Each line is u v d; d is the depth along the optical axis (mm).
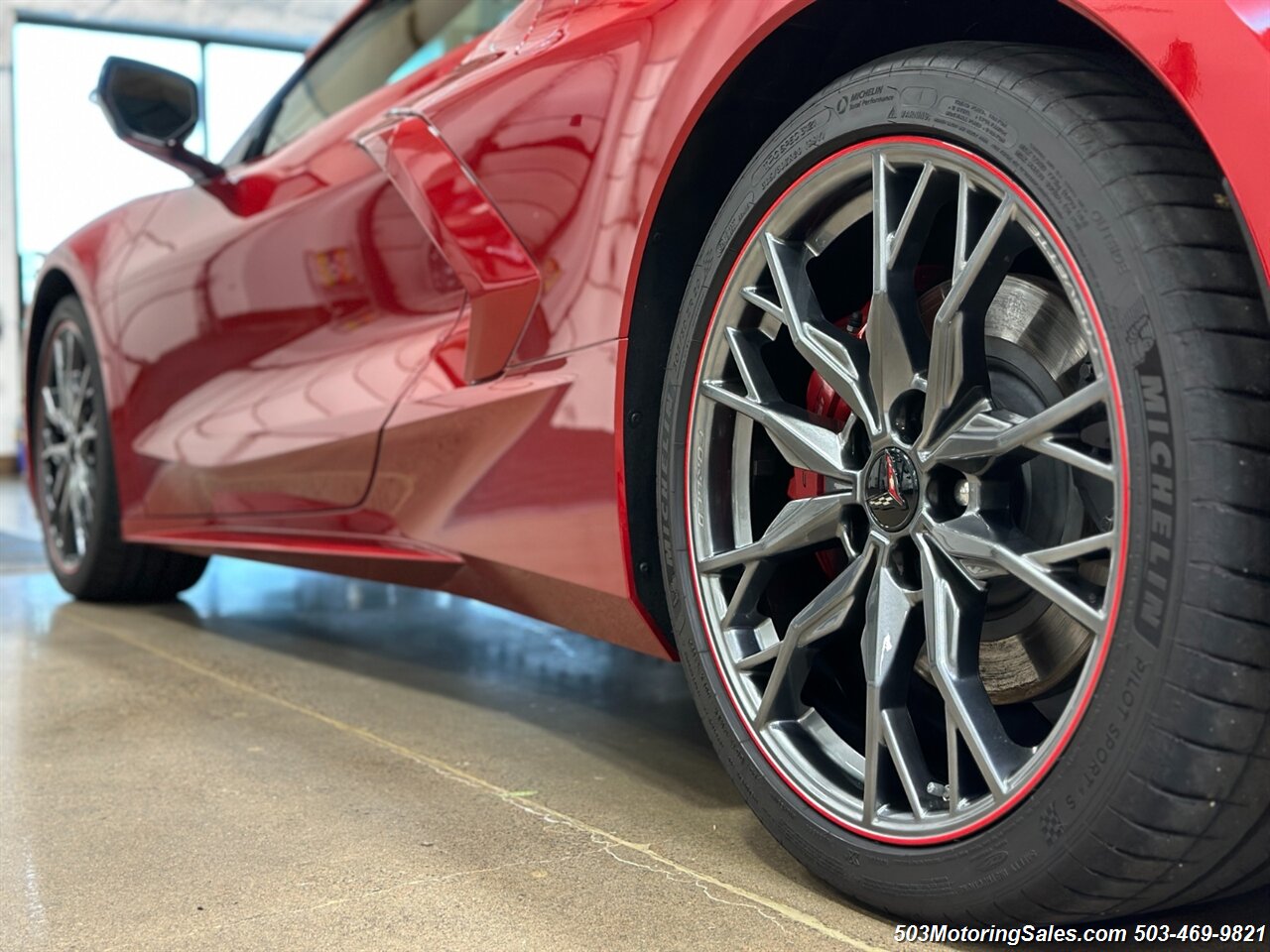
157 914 1057
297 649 2324
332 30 2402
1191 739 795
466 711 1813
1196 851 836
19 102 9562
